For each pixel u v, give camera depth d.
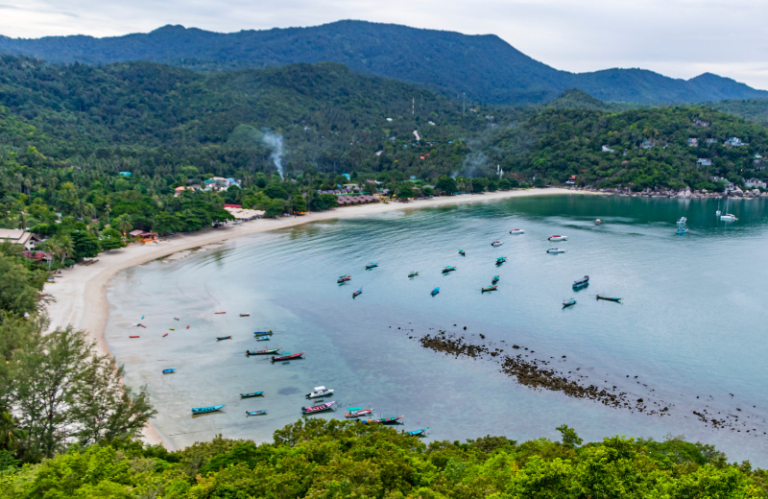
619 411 96.00
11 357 79.00
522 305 152.50
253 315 142.25
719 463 72.38
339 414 95.12
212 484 59.50
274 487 60.28
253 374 109.00
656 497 56.34
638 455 67.06
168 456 73.62
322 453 71.06
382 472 64.44
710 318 140.62
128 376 105.56
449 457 71.06
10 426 68.12
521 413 95.38
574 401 99.38
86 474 59.56
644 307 149.50
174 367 110.69
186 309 145.00
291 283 172.50
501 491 59.59
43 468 58.88
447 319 141.50
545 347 123.25
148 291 159.50
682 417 94.06
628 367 113.00
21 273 119.88
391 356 118.38
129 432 76.19
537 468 60.22
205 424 90.81
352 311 147.00
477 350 121.62
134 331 128.25
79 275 172.50
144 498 55.16
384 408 97.12
